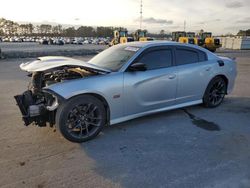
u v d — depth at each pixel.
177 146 3.57
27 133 3.97
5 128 4.18
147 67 4.25
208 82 5.12
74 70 4.08
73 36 134.62
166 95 4.50
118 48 4.73
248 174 2.86
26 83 8.05
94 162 3.13
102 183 2.71
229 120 4.64
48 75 4.09
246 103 5.80
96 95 3.73
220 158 3.23
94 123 3.79
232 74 5.56
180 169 2.97
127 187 2.64
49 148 3.48
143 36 35.09
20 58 18.34
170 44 4.63
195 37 34.44
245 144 3.64
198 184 2.68
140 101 4.18
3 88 7.27
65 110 3.49
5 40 89.69
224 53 29.38
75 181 2.74
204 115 4.90
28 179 2.75
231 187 2.62
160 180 2.76
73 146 3.56
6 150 3.41
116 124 4.38
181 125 4.37
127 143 3.67
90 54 23.62
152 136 3.91
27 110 3.58
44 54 21.23
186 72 4.68
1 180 2.73
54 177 2.80
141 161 3.16
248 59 19.27
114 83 3.82
